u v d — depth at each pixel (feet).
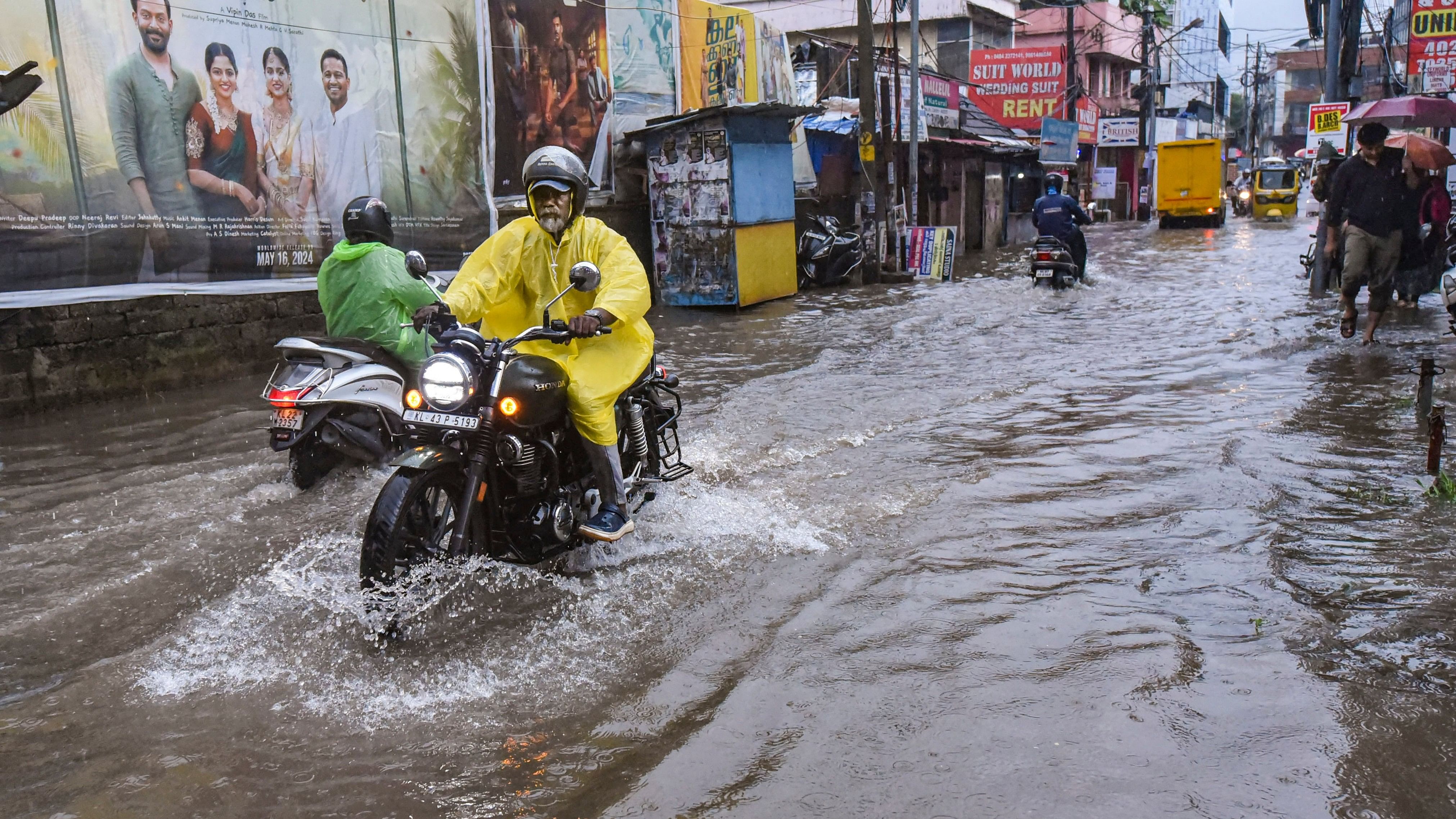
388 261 18.40
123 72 25.64
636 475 15.51
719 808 8.39
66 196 24.53
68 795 8.71
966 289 51.57
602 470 13.70
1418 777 8.55
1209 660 10.75
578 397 13.35
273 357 30.19
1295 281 51.08
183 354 27.37
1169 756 8.95
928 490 17.40
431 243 36.50
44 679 10.96
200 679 10.83
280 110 30.07
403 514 11.53
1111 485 17.34
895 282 55.77
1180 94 200.75
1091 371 28.30
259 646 11.66
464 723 9.87
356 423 17.42
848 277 58.03
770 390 26.37
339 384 17.10
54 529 15.76
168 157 26.86
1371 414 21.70
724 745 9.37
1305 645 11.03
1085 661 10.82
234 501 17.19
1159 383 26.14
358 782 8.86
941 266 56.54
